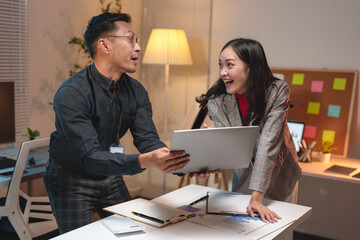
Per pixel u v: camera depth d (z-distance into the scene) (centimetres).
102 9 387
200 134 143
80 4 365
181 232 143
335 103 328
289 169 209
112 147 183
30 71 328
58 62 351
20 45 317
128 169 155
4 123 297
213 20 377
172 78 404
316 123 335
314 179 348
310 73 337
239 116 201
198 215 161
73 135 163
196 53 388
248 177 210
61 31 350
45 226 252
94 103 174
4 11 304
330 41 331
